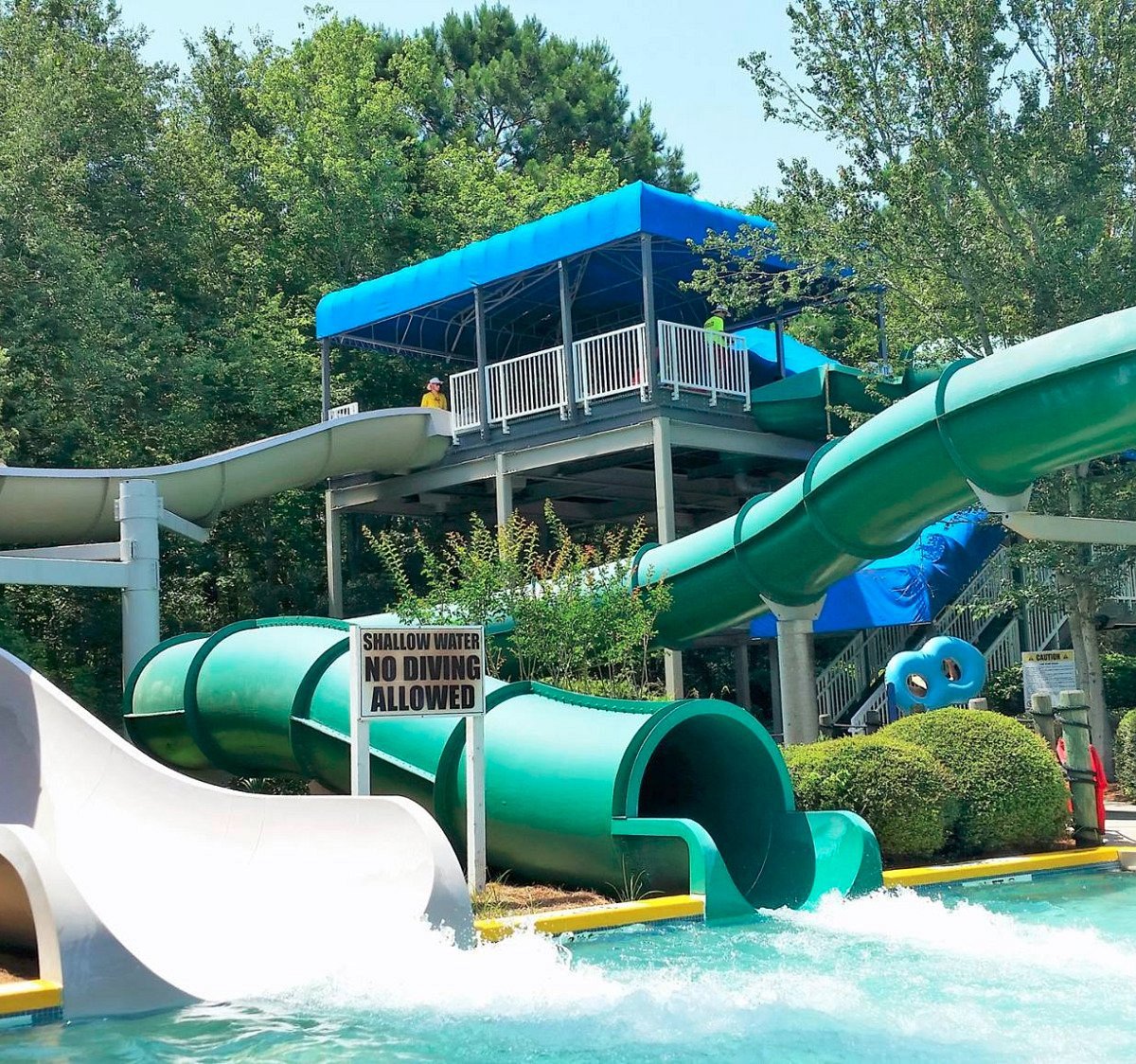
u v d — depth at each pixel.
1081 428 13.59
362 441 25.58
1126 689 25.53
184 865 10.86
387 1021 7.77
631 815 11.48
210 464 23.92
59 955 8.12
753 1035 7.27
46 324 28.72
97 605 29.83
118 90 33.09
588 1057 6.92
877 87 21.80
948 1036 7.18
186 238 34.06
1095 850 14.33
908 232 21.69
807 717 17.67
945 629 24.05
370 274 39.53
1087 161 20.84
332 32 45.25
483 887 11.77
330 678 14.99
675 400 22.70
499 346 31.08
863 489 15.85
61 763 12.79
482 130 55.16
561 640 14.99
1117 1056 6.73
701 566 18.05
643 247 22.36
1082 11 21.25
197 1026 7.84
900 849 13.26
